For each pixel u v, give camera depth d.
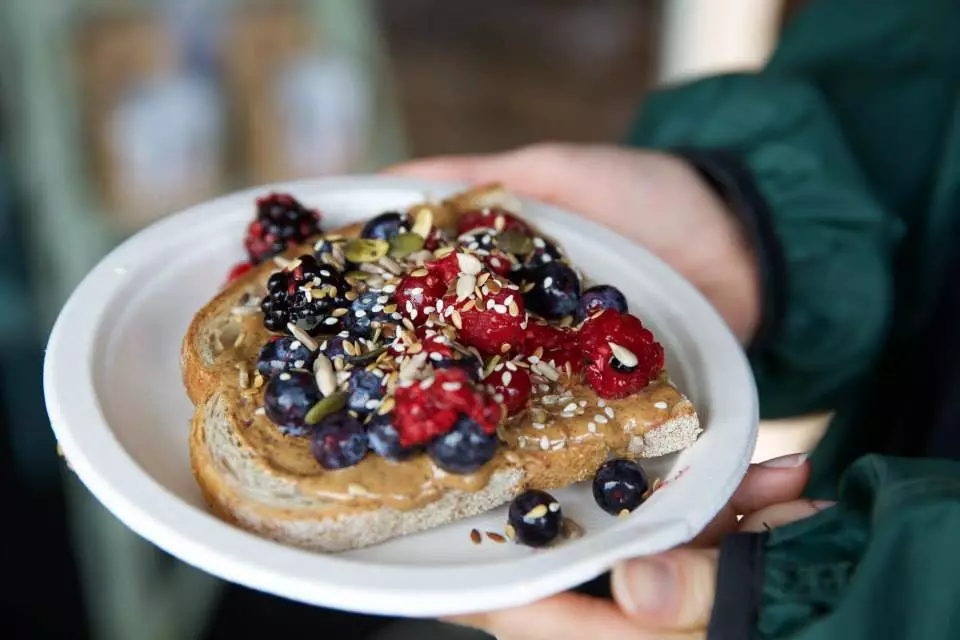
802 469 0.38
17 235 0.58
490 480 0.36
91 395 0.36
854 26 0.51
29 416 0.59
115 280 0.40
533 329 0.38
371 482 0.35
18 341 0.59
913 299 0.49
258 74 0.59
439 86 0.99
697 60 0.88
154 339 0.40
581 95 0.99
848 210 0.47
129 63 0.56
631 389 0.37
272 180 0.61
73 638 0.56
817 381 0.48
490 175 0.48
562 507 0.37
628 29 1.07
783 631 0.32
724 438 0.37
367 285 0.38
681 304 0.42
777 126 0.48
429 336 0.35
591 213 0.48
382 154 0.65
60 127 0.54
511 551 0.35
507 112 0.97
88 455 0.34
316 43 0.59
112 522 0.54
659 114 0.53
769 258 0.46
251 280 0.41
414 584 0.32
